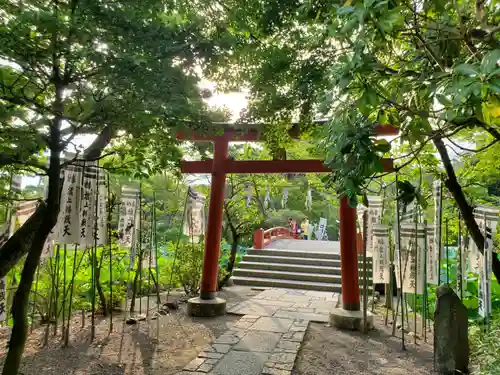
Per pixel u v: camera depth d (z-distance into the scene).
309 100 4.09
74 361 4.82
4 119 2.97
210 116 3.98
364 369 4.77
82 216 5.00
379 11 1.82
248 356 5.07
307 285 10.83
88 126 3.20
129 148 4.44
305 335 6.18
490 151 5.44
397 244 6.05
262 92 4.38
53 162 3.33
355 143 2.46
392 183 3.46
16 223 4.57
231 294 9.73
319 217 24.50
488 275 4.20
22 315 3.31
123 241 6.15
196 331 6.27
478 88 1.64
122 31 2.77
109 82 2.82
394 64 3.42
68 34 2.51
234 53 3.81
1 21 2.62
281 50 4.17
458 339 4.47
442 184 5.20
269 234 16.45
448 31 2.56
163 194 9.66
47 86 3.29
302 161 7.17
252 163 7.41
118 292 7.48
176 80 2.98
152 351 5.26
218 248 7.67
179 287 10.33
